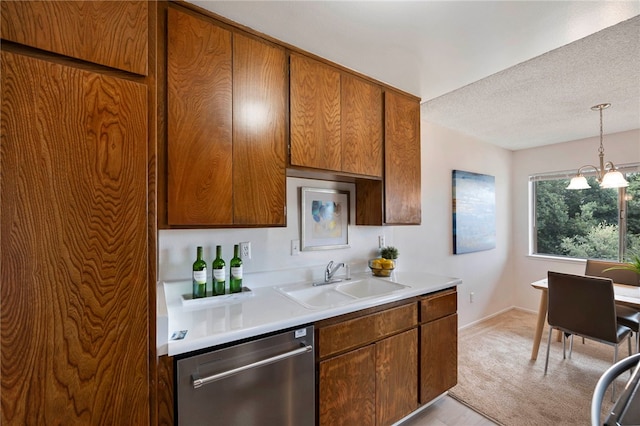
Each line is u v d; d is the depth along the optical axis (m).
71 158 0.81
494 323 3.45
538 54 1.63
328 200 2.15
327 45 1.56
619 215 3.24
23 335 0.76
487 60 1.70
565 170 3.60
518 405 1.96
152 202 0.93
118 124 0.87
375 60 1.70
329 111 1.72
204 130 1.30
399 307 1.69
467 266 3.35
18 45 0.76
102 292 0.85
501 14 1.30
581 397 2.04
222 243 1.71
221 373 1.07
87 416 0.83
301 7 1.27
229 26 1.37
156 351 0.93
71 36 0.82
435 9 1.27
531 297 3.86
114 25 0.88
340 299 1.80
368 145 1.92
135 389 0.89
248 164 1.42
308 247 2.04
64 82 0.80
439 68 1.79
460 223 3.21
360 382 1.49
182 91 1.25
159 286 1.35
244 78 1.41
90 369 0.83
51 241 0.79
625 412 0.68
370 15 1.32
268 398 1.19
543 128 3.07
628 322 2.28
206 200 1.30
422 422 1.82
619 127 3.02
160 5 1.22
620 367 0.82
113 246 0.86
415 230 2.81
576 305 2.23
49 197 0.79
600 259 3.38
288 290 1.78
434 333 1.87
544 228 3.84
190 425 1.03
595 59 1.73
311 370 1.31
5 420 0.74
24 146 0.76
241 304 1.45
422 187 2.89
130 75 0.90
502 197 3.89
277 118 1.51
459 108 2.53
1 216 0.74
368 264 2.36
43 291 0.78
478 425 1.79
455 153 3.22
